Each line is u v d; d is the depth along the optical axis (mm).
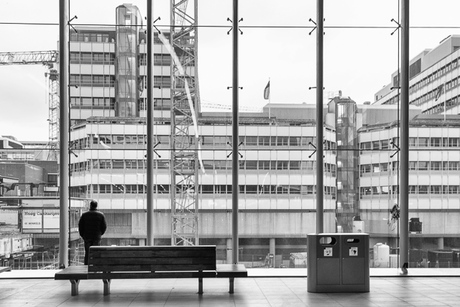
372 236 11422
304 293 8328
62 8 11172
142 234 11453
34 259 11078
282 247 11508
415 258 11477
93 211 9688
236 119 11344
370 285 9164
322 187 11164
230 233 11547
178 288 8836
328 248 8453
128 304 7422
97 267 8055
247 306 7273
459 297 7977
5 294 8297
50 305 7375
